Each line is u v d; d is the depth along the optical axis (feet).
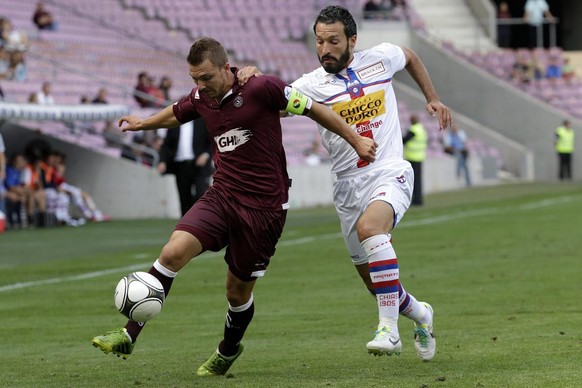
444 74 504.84
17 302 136.77
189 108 83.51
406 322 112.37
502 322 109.60
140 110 339.57
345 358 91.30
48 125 303.07
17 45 315.99
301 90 88.33
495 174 470.80
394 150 87.86
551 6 637.30
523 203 321.73
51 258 191.93
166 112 84.79
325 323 114.32
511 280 145.38
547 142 492.13
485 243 201.26
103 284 154.20
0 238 233.35
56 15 391.65
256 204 81.51
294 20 491.72
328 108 81.51
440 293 134.72
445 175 418.92
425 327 87.20
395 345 81.82
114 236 236.63
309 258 184.55
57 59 357.41
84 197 283.59
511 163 491.72
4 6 369.30
